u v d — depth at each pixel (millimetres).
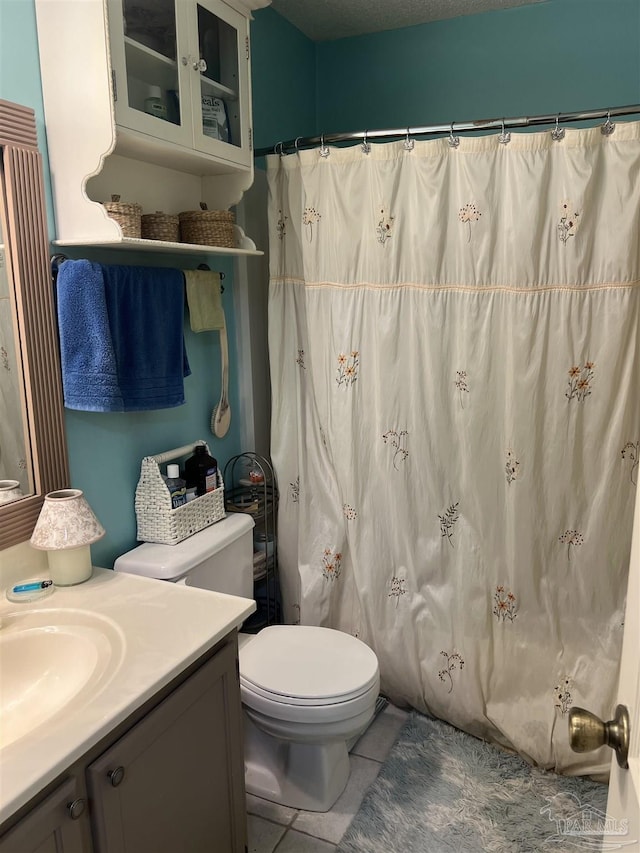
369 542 2189
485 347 1948
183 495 1913
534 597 2012
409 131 1919
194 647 1274
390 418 2090
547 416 1930
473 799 1892
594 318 1857
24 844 957
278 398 2297
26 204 1444
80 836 1072
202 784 1393
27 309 1470
